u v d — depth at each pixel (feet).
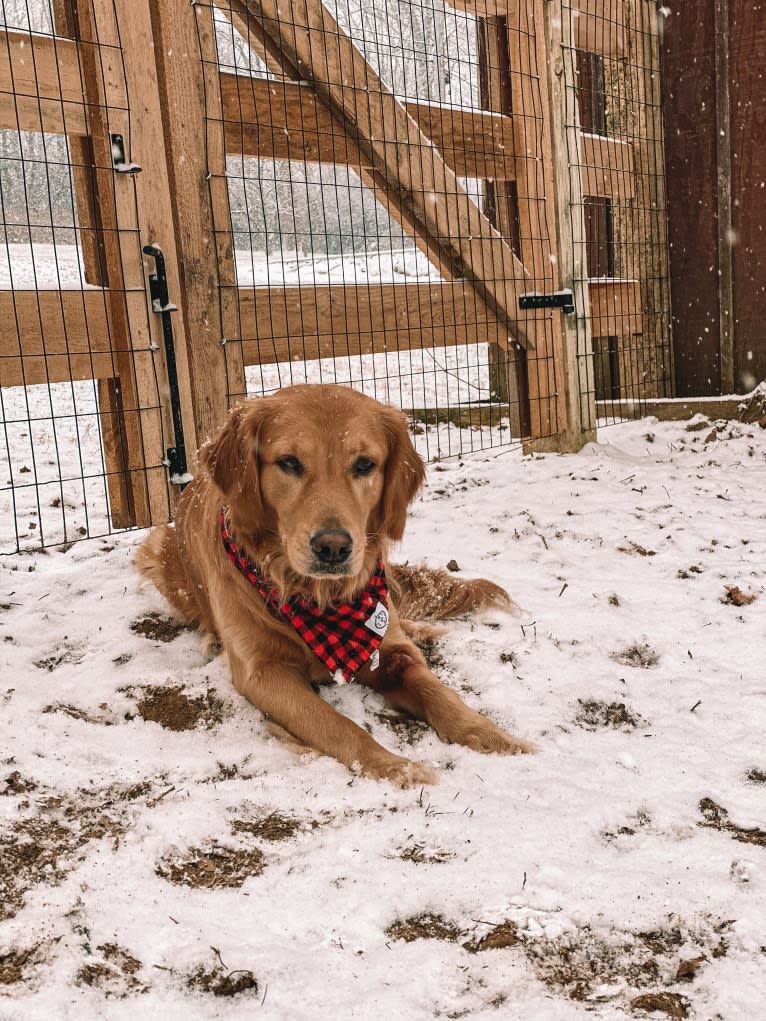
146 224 14.46
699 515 16.38
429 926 6.17
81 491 18.94
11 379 13.19
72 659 11.00
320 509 9.26
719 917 6.15
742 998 5.36
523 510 17.13
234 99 15.66
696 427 23.48
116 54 13.85
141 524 15.05
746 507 16.78
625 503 17.43
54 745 8.69
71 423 26.48
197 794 7.90
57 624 11.86
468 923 6.14
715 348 26.48
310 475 9.56
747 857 6.83
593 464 20.70
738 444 21.42
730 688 9.96
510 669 10.64
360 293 18.06
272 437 9.79
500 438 23.13
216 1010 5.31
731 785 8.02
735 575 13.29
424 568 12.96
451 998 5.41
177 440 15.08
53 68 13.30
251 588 10.05
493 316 21.24
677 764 8.41
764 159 24.56
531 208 21.83
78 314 13.83
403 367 38.17
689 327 26.89
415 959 5.74
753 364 25.75
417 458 10.94
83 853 6.95
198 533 11.41
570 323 22.72
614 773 8.28
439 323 19.90
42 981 5.49
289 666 10.06
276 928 6.09
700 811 7.63
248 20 16.06
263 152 16.19
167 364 14.90
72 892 6.40
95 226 14.47
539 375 22.25
